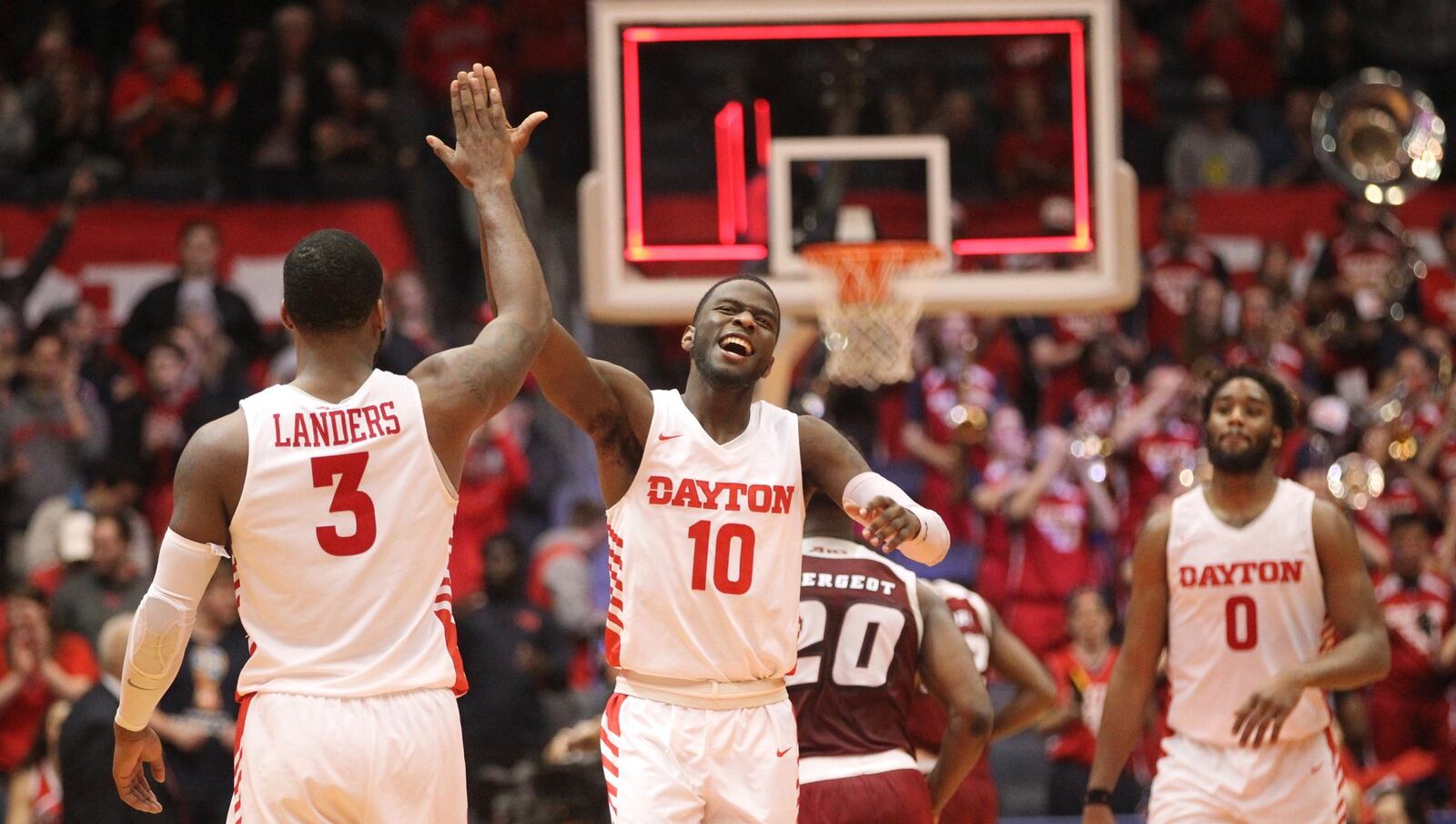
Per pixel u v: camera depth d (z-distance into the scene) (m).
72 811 9.45
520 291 5.13
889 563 6.58
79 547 12.02
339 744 4.66
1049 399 15.42
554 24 19.34
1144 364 15.15
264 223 16.80
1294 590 7.17
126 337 15.88
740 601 5.38
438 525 4.90
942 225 10.73
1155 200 17.39
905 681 6.39
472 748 11.95
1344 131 14.70
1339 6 20.44
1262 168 19.28
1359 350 16.20
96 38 20.02
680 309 10.45
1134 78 19.06
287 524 4.75
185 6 20.22
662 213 10.52
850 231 10.66
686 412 5.52
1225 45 19.73
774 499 5.45
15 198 17.41
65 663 11.79
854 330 10.40
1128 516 13.84
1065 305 10.60
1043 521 13.30
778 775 5.43
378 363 15.12
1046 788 12.47
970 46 10.92
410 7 22.23
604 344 18.70
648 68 10.62
